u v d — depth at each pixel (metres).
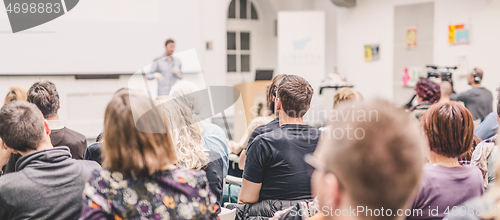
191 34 6.56
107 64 6.05
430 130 1.40
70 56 5.86
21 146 1.32
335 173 0.64
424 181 1.34
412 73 6.37
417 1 6.25
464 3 5.69
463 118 1.38
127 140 1.01
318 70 7.34
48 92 2.06
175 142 1.32
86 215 1.02
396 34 6.58
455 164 1.42
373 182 0.61
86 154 1.78
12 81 5.58
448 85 3.58
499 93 2.20
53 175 1.27
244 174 1.76
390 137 0.61
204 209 1.10
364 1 7.01
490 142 1.81
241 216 1.73
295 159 1.68
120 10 6.12
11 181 1.23
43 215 1.24
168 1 6.38
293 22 7.27
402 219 0.67
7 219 1.25
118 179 1.03
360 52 7.16
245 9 8.66
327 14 8.13
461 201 1.34
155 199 1.04
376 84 6.94
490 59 5.47
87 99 5.96
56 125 2.10
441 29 5.98
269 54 8.87
